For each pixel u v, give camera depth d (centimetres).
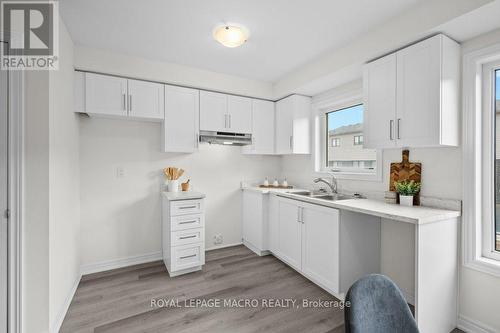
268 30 213
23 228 159
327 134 334
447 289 181
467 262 185
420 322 164
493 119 182
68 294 215
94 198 281
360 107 286
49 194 165
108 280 260
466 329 184
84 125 275
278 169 400
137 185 304
